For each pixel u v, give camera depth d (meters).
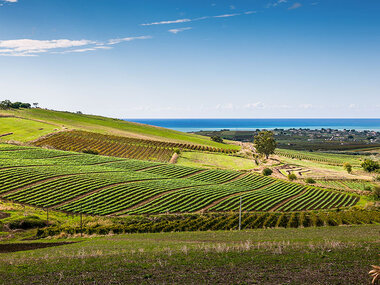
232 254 24.47
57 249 34.16
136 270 21.11
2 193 66.12
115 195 71.56
